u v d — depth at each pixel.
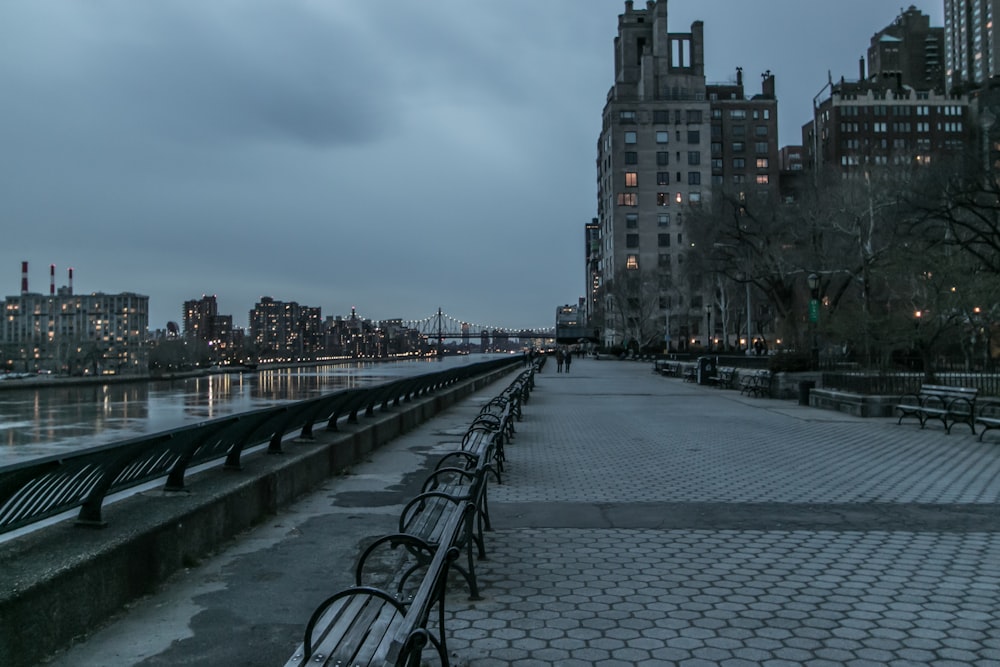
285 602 5.89
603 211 145.88
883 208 42.97
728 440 16.66
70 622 5.01
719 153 146.88
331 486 10.98
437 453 14.55
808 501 9.98
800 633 5.30
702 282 71.06
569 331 151.38
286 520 8.76
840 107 154.25
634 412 23.88
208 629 5.31
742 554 7.39
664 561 7.16
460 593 6.21
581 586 6.39
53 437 28.77
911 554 7.38
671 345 119.81
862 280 42.25
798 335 42.44
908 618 5.59
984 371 28.39
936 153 61.38
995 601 5.97
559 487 11.07
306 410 11.42
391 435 16.62
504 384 44.56
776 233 47.50
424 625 3.84
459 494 7.99
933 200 33.66
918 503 9.80
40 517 5.43
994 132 49.78
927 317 26.94
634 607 5.86
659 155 134.88
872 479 11.59
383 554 7.32
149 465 6.98
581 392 33.97
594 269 199.62
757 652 4.97
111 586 5.54
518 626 5.46
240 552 7.35
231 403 51.22
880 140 153.62
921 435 17.16
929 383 22.88
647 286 108.50
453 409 25.73
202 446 8.10
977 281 27.47
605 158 141.88
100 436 29.17
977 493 10.45
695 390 35.28
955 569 6.86
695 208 54.16
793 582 6.49
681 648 5.05
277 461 9.86
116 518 6.43
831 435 17.36
